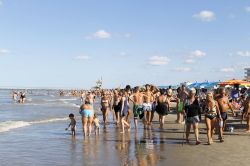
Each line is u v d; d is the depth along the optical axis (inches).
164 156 507.8
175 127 883.4
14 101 3112.7
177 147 581.6
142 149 569.0
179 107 978.1
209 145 591.2
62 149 584.4
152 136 722.8
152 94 870.4
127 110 781.9
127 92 837.2
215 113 597.6
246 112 749.9
